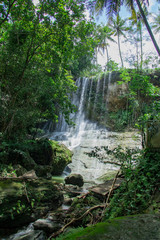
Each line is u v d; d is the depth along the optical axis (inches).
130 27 442.9
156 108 146.6
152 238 37.8
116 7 502.9
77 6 268.5
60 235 98.6
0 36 287.7
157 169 105.9
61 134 627.8
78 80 892.0
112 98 768.3
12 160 251.6
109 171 320.8
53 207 155.9
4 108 249.8
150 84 282.4
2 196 129.0
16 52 267.4
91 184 264.7
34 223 123.3
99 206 122.3
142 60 411.5
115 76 801.6
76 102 844.0
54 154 339.0
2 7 243.0
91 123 752.3
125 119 647.8
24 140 306.3
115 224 45.3
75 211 130.6
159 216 50.9
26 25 280.2
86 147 448.1
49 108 372.2
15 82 271.6
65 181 257.1
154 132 124.1
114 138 482.6
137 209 91.5
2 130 266.4
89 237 38.3
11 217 123.4
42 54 308.0
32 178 170.1
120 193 116.4
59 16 262.4
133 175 118.4
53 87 344.8
